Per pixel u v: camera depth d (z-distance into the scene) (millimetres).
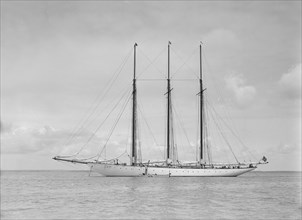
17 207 55625
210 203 59938
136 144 123562
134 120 124562
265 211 52031
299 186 101938
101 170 121375
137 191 79625
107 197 68250
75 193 76375
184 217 47062
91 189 85812
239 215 48656
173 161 124562
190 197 68562
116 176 122875
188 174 124625
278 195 73125
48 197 68875
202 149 129250
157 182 106688
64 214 49250
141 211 51438
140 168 121188
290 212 51219
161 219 45781
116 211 51438
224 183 109000
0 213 50375
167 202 60906
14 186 100312
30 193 77375
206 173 126875
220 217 47188
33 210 52656
